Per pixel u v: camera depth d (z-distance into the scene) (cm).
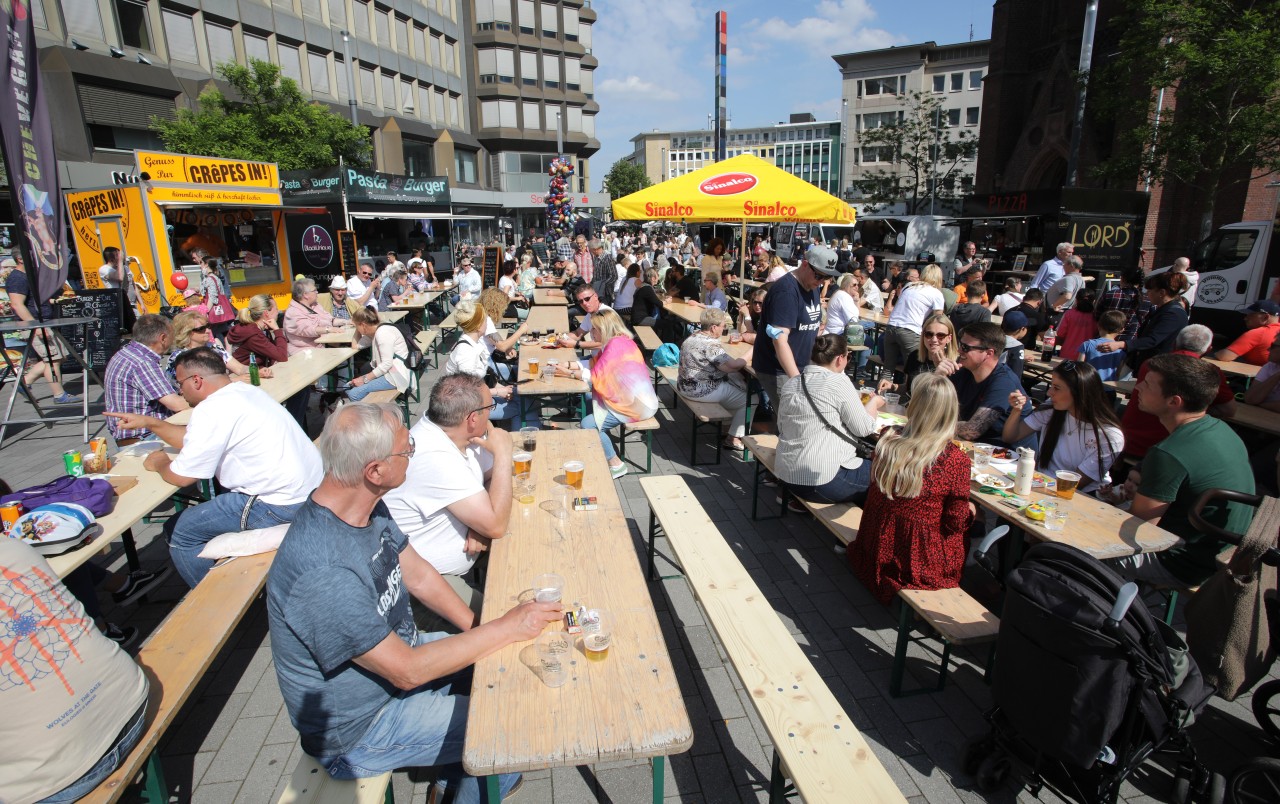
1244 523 322
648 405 575
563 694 211
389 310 1188
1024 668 244
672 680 218
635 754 191
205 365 367
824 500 427
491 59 4794
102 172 2064
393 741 223
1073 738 233
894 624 388
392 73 3862
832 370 421
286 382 622
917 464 311
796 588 425
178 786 274
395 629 228
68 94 2006
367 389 691
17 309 895
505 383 745
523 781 278
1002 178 3612
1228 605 274
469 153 4794
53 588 193
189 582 366
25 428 777
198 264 1234
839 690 334
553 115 5141
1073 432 412
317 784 220
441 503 303
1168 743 263
